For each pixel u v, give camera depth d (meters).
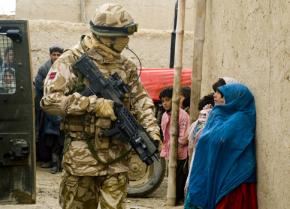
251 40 6.04
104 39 5.20
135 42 13.96
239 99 5.89
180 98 8.48
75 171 5.19
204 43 8.14
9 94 5.39
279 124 5.26
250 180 5.79
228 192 5.73
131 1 16.22
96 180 5.34
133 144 5.21
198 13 8.10
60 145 10.99
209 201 5.85
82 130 5.19
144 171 8.91
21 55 5.41
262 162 5.66
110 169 5.23
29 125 5.42
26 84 5.41
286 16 5.13
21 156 5.41
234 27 6.66
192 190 5.93
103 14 5.16
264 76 5.65
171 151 8.45
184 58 13.86
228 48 6.91
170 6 16.28
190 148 7.21
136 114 5.43
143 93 5.45
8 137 5.40
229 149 5.78
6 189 5.46
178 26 8.30
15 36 5.38
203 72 8.17
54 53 11.09
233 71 6.69
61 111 5.13
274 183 5.36
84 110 5.08
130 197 8.97
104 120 5.14
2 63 5.41
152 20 16.27
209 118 6.04
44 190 9.34
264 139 5.61
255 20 5.92
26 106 5.41
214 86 6.28
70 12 15.99
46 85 5.20
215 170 5.80
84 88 5.23
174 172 8.46
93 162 5.18
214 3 7.62
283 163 5.16
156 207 8.44
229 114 5.94
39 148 11.38
